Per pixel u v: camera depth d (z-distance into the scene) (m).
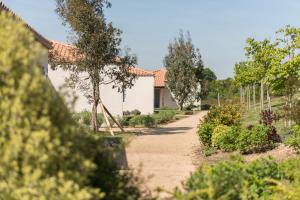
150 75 45.72
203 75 59.19
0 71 4.47
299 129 15.62
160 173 12.88
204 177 6.05
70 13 25.34
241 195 5.98
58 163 4.41
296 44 24.45
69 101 4.86
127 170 5.97
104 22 25.84
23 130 4.30
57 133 4.43
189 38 57.88
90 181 5.16
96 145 5.25
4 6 18.05
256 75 32.69
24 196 4.22
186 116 46.81
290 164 8.18
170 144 20.70
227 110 22.19
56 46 33.19
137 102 45.88
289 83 21.28
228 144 16.78
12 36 4.55
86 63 25.67
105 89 34.16
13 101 4.36
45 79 4.70
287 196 6.89
